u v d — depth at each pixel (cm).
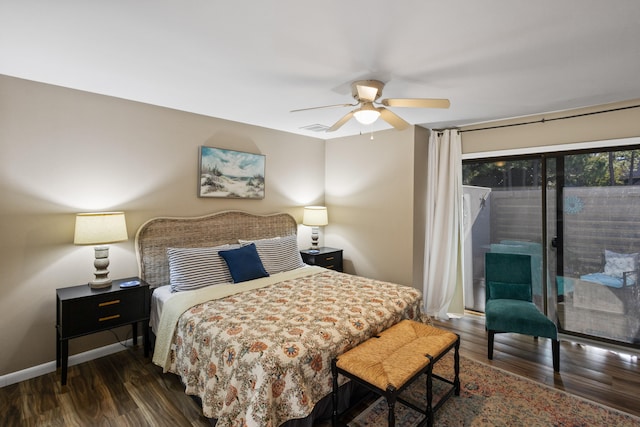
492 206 384
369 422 204
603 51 193
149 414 208
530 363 277
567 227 332
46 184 256
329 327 208
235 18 161
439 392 235
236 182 378
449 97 279
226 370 182
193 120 343
